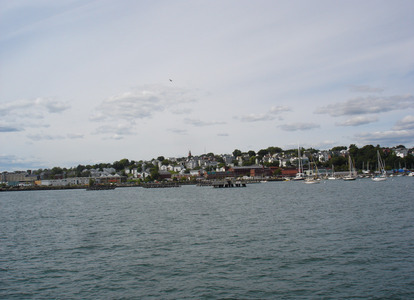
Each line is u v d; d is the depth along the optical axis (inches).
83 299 1019.9
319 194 4515.3
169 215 2701.8
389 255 1334.9
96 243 1707.7
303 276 1143.6
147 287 1096.8
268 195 4694.9
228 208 3097.9
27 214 3235.7
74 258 1439.5
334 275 1143.0
